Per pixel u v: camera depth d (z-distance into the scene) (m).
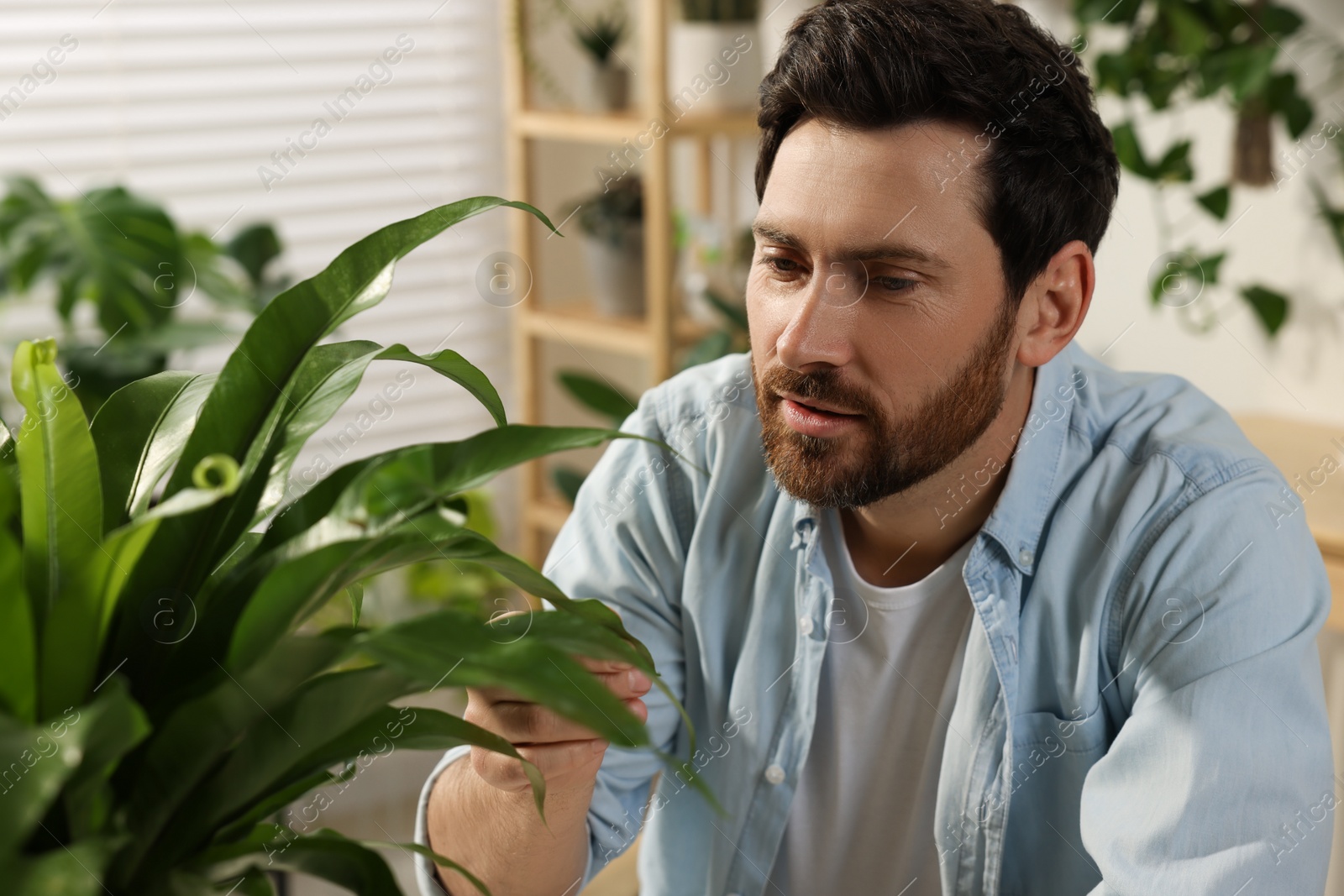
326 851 0.44
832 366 0.72
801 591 0.88
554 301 2.55
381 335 2.37
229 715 0.39
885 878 0.88
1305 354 1.68
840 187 0.70
